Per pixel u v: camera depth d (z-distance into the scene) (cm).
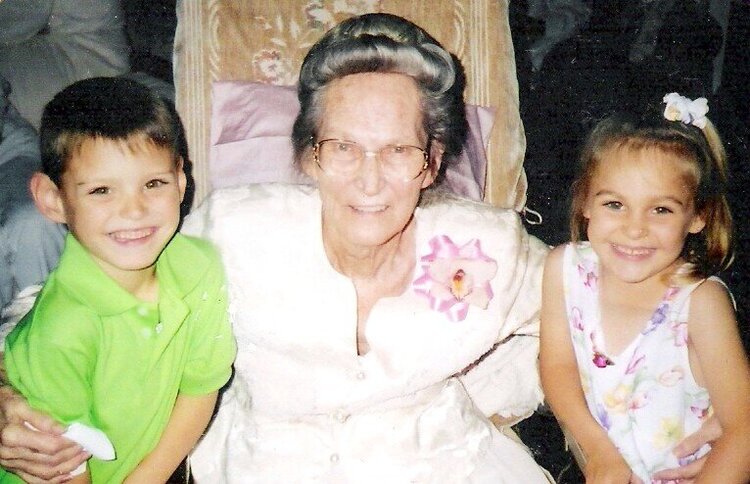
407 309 145
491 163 219
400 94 132
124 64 267
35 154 222
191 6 210
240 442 155
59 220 139
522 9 294
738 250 249
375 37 131
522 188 224
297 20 213
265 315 144
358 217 135
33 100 247
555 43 290
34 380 129
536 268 162
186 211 207
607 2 277
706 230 164
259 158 204
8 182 209
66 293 133
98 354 134
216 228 148
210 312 146
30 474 131
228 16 211
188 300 144
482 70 219
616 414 167
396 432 150
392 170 133
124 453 144
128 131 130
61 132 129
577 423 163
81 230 133
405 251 148
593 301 168
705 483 153
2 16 249
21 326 136
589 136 165
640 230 154
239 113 207
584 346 169
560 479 189
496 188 220
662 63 275
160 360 141
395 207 135
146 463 147
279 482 150
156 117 134
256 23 212
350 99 132
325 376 146
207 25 210
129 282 140
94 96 132
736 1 290
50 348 129
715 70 323
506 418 179
